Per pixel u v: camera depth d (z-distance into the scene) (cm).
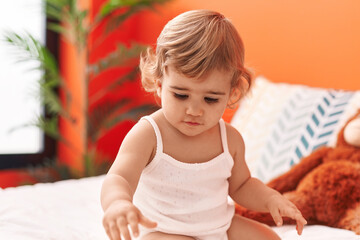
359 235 115
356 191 121
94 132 280
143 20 291
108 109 283
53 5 266
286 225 126
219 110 89
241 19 221
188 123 89
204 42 85
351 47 175
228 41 88
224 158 100
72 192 161
